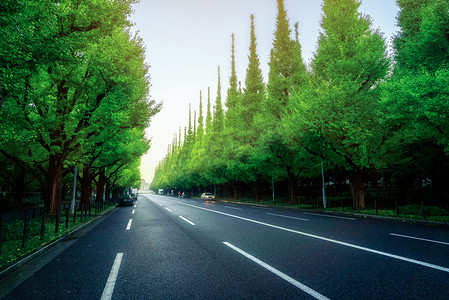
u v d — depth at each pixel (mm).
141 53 14555
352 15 14883
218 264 4680
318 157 17578
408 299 3088
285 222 10617
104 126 11617
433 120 9039
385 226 9258
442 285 3502
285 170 23656
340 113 12961
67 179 24172
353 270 4180
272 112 23109
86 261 5117
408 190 18281
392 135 13531
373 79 14031
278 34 23312
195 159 48750
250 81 29234
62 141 11711
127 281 3885
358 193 15250
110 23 10234
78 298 3293
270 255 5215
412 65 11516
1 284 3883
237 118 30891
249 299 3145
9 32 5191
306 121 14133
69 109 10766
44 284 3836
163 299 3197
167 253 5602
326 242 6414
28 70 5738
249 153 24609
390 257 4945
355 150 13539
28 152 13047
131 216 14875
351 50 14266
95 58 9758
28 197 26922
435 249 5578
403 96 9078
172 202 32094
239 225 9828
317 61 15766
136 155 22281
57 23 7766
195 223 10711
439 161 14945
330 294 3258
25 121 8289
